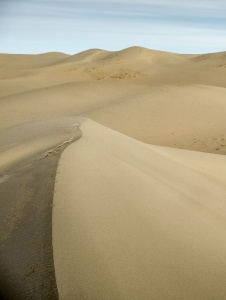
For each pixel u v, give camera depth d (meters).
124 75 36.16
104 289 2.81
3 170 5.97
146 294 2.86
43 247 3.23
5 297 2.89
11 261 3.25
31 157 6.25
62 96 22.48
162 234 3.80
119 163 6.02
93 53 51.12
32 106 20.11
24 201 4.25
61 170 4.84
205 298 2.96
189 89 23.62
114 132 9.57
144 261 3.24
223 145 14.59
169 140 15.52
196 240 3.89
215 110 19.47
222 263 3.55
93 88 24.92
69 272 2.92
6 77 34.56
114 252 3.25
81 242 3.28
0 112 18.84
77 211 3.78
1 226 3.87
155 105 19.78
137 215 4.09
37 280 2.92
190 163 8.69
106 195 4.38
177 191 5.56
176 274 3.17
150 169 6.40
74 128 8.87
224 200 5.84
